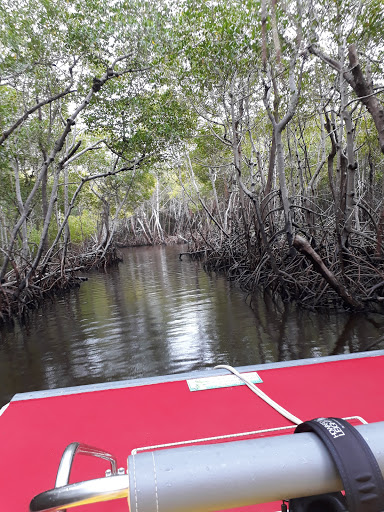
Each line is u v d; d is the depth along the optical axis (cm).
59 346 687
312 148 1736
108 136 1395
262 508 107
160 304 992
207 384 183
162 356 576
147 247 4191
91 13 1014
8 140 1114
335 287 711
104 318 884
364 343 561
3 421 163
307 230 1038
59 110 1338
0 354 671
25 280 1060
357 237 946
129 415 161
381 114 716
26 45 1030
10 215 1680
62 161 1176
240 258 1462
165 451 67
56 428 155
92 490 62
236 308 868
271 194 1046
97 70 1252
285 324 698
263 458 64
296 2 695
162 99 1354
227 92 1198
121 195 2970
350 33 700
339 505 66
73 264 1603
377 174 1496
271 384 180
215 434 143
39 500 63
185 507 60
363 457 61
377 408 156
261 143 1783
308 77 941
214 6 944
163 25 1009
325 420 72
